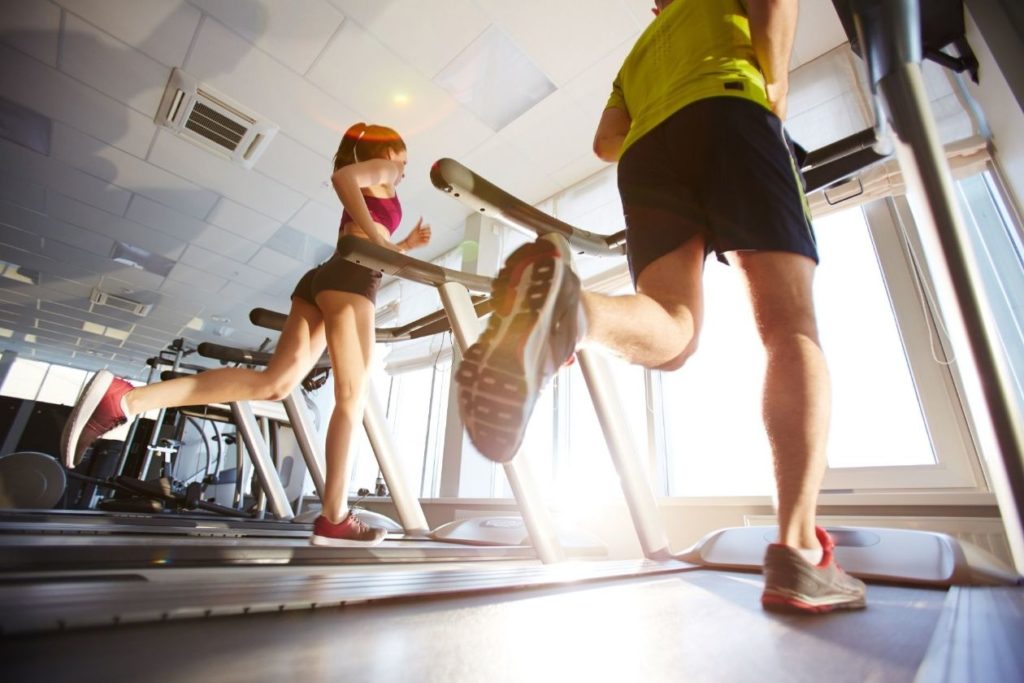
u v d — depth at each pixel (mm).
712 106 803
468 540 1880
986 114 1693
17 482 2801
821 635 526
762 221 737
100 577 604
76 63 2900
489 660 409
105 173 3787
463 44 2684
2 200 4145
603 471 2908
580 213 3516
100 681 300
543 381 620
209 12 2580
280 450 3521
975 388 756
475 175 1062
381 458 1976
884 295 2066
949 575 948
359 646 432
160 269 5102
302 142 3396
